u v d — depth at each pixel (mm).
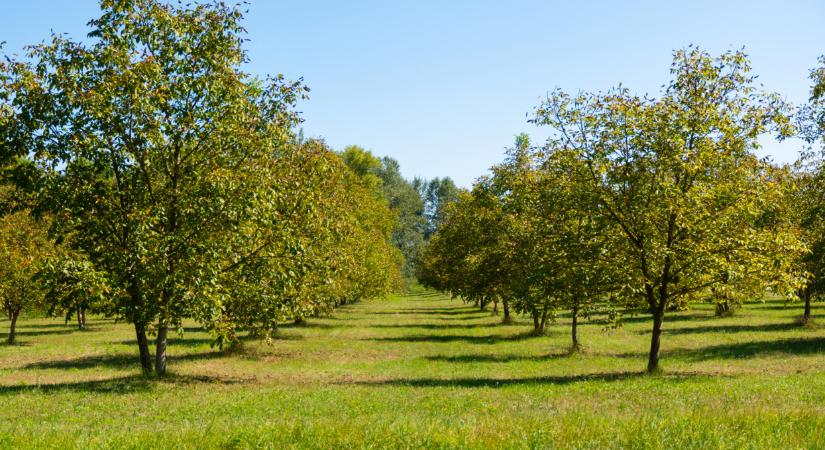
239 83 20734
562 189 22312
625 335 39688
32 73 18734
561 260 22297
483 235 38781
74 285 17672
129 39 20062
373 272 59156
